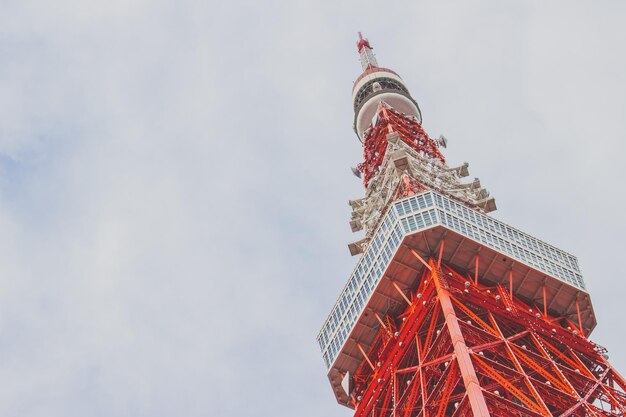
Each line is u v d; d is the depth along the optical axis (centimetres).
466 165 15275
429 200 12250
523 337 10806
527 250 12112
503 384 9019
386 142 17112
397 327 11631
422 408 9375
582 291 11806
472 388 8512
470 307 10875
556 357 10700
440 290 10719
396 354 10900
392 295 11850
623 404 9812
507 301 11106
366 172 16850
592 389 9994
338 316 12475
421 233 11669
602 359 10812
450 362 9581
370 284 12012
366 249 12575
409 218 11969
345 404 12194
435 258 11719
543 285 11838
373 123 18762
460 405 8731
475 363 9375
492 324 10644
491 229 12181
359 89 19750
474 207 13750
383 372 10894
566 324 11756
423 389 9619
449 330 9831
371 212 14675
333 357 12156
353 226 14588
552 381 9888
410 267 11762
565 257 12406
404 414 9756
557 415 9869
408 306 11738
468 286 11038
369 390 10944
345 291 12569
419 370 9962
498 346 10125
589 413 9381
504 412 8531
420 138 17400
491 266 11825
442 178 14825
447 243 11781
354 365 12131
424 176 14638
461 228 11862
